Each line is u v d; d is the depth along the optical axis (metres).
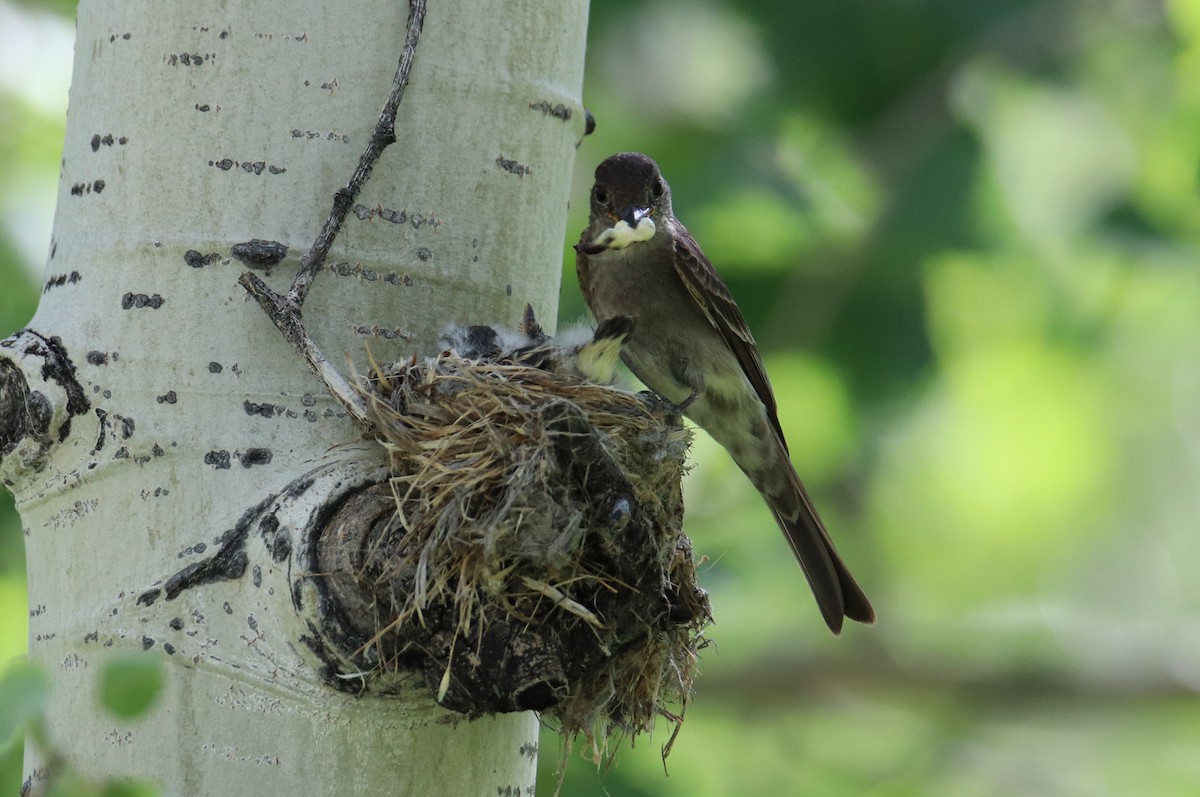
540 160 7.46
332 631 6.19
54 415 6.67
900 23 15.20
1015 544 20.98
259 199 6.83
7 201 14.97
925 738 18.89
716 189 14.59
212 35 6.91
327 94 6.93
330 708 6.32
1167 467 23.02
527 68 7.41
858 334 14.92
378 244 6.94
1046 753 20.38
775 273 14.83
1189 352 20.81
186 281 6.75
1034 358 18.66
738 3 15.54
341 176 6.91
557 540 6.00
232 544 6.45
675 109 16.72
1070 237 16.88
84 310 6.82
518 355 7.11
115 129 6.95
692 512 15.34
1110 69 17.03
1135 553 24.09
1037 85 15.82
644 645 6.76
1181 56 16.72
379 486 6.40
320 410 6.66
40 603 6.78
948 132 15.11
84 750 6.43
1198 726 20.61
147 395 6.66
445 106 7.14
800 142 15.33
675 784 13.31
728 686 17.98
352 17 6.99
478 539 6.04
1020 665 19.78
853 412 15.49
